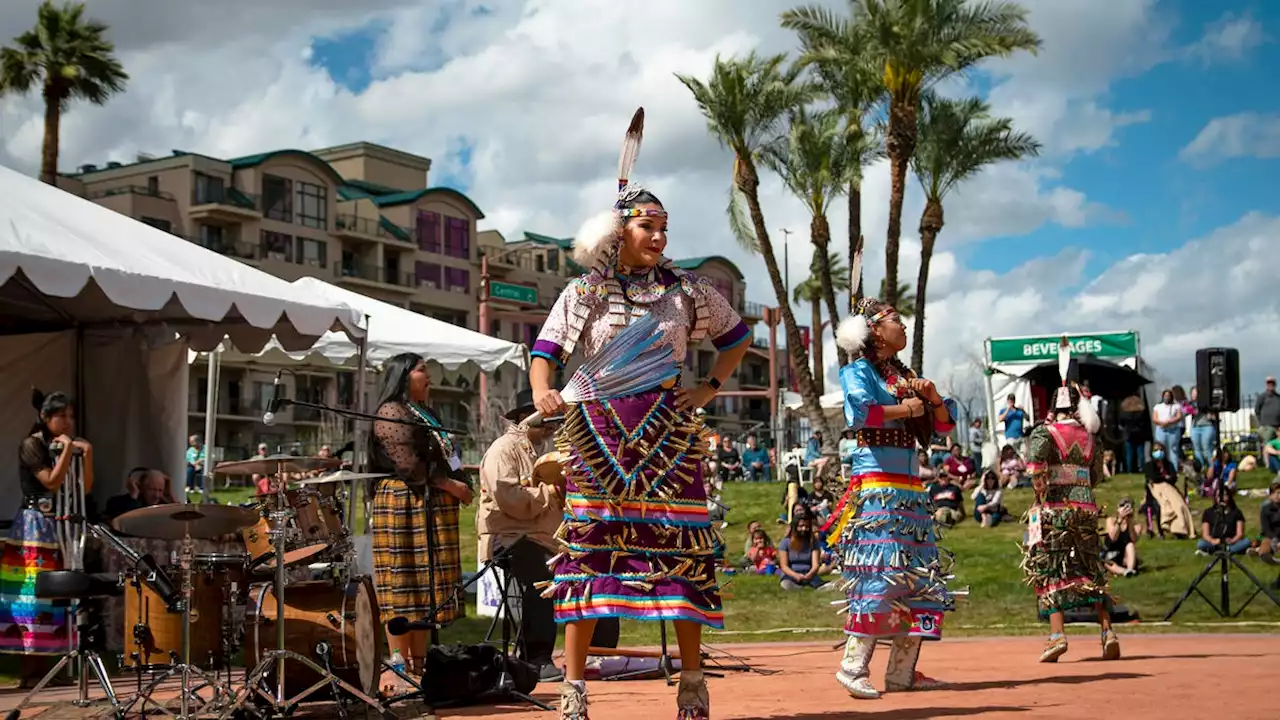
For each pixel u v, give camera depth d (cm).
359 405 1142
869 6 2850
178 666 609
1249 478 2297
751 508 2386
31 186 1014
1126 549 1606
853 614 637
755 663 908
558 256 8831
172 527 597
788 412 4384
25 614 883
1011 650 971
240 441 6381
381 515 765
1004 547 1828
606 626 858
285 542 636
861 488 646
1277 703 574
